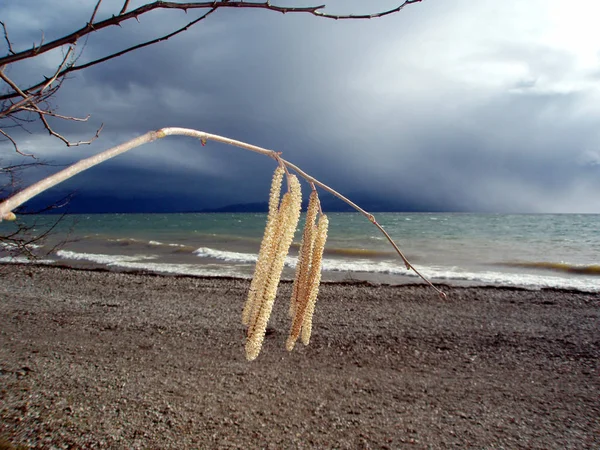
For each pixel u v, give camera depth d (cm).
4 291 1468
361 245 2845
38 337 973
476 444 593
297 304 184
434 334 1024
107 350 902
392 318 1156
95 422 612
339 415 662
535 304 1279
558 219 6825
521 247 2667
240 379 773
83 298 1380
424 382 777
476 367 843
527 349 930
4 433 573
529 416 663
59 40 125
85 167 88
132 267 2006
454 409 684
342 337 1000
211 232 4247
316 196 175
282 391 732
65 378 748
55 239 3294
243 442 587
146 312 1212
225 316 1178
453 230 4156
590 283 1551
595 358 876
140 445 567
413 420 652
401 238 3325
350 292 1441
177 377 774
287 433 611
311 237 182
